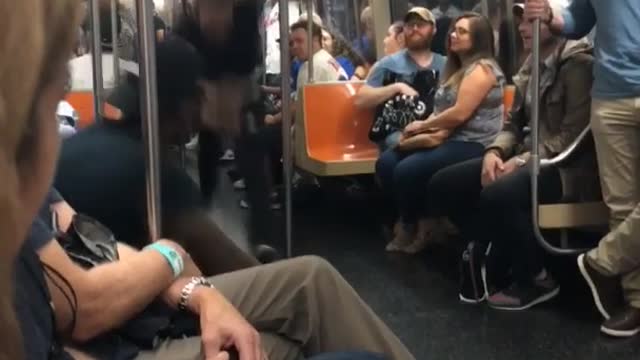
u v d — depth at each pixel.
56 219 1.41
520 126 3.10
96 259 1.39
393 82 3.91
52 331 1.01
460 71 3.45
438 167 3.41
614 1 2.49
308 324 1.56
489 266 3.02
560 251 2.79
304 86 4.02
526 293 2.93
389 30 4.47
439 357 2.48
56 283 1.25
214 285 1.57
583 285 3.10
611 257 2.57
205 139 2.09
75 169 1.73
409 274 3.37
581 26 2.84
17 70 0.37
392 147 3.70
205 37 2.03
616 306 2.71
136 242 1.77
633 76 2.49
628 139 2.56
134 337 1.41
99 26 1.96
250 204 2.20
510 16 4.01
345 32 4.80
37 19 0.38
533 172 2.71
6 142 0.37
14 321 0.39
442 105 3.51
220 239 2.09
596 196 2.88
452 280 3.27
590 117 2.72
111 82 2.09
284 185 2.23
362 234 3.91
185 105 1.99
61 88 0.44
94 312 1.31
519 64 3.96
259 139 2.21
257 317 1.56
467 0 4.23
